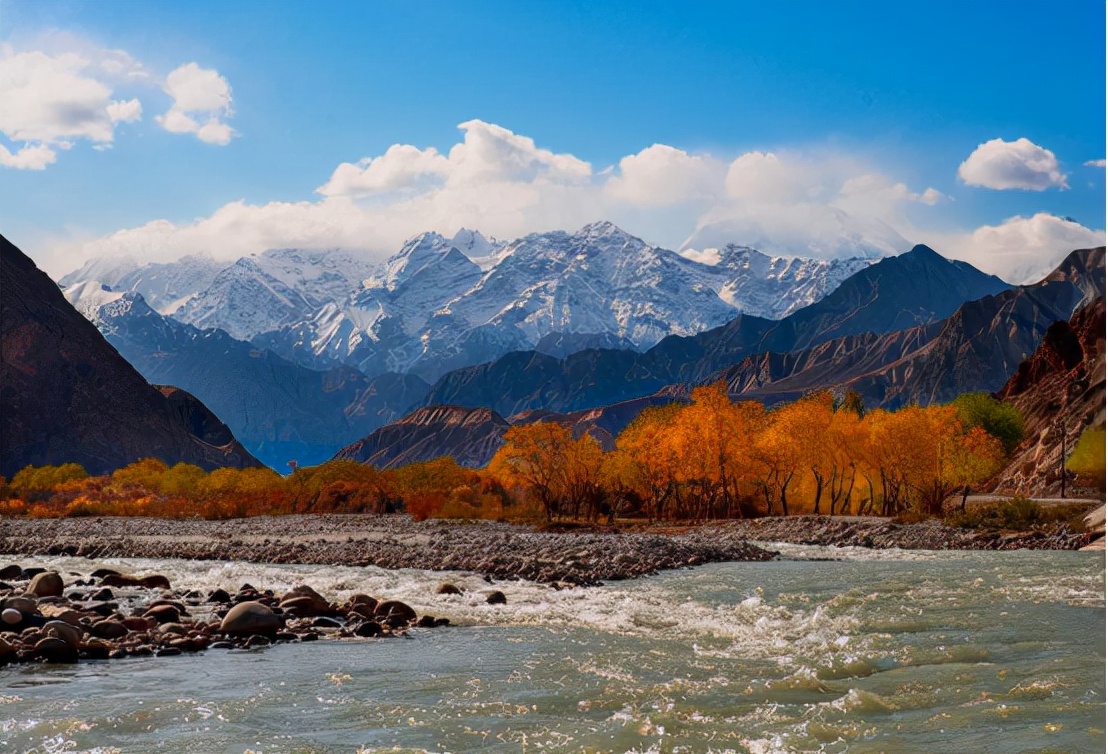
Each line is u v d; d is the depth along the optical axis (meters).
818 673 14.70
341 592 27.23
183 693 13.95
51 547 45.19
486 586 28.50
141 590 26.89
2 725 12.16
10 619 18.53
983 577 28.03
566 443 75.44
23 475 140.38
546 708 12.88
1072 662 14.41
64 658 16.53
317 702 13.36
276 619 19.58
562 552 37.66
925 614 20.14
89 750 11.09
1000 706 12.00
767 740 11.07
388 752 10.83
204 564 38.22
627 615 22.09
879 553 42.84
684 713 12.41
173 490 130.00
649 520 76.38
